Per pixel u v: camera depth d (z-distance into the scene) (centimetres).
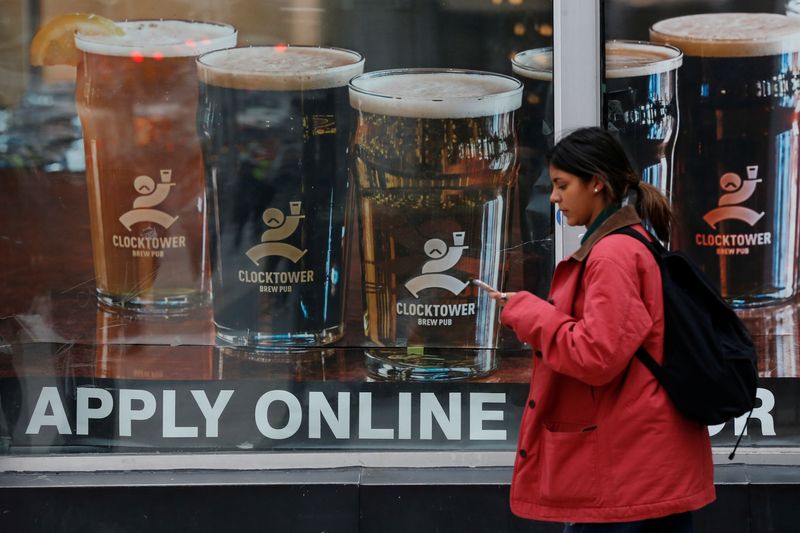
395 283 1398
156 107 1380
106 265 1416
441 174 1371
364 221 1390
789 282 1432
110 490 1351
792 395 1420
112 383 1423
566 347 928
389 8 1341
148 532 1360
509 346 1405
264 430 1426
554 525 1343
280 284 1405
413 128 1362
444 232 1384
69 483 1360
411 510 1348
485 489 1345
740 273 1431
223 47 1359
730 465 1386
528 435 996
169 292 1418
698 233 1422
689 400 939
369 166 1375
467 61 1351
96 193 1402
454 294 1398
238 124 1375
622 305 919
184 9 1355
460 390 1412
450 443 1416
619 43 1373
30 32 1366
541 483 985
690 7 1363
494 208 1382
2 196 1404
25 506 1353
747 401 955
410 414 1416
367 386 1416
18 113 1384
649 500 937
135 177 1396
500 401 1412
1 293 1422
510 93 1357
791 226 1420
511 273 1395
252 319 1414
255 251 1401
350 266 1401
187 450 1424
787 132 1398
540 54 1351
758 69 1377
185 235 1408
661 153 1400
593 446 955
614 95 1384
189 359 1422
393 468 1398
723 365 941
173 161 1392
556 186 991
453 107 1356
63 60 1374
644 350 948
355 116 1366
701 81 1382
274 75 1361
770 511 1337
